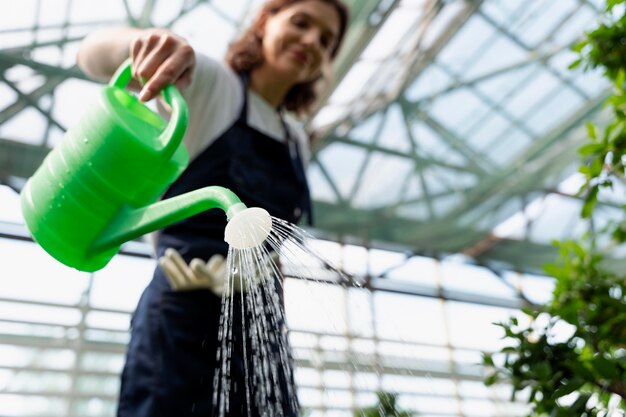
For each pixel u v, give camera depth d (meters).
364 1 5.24
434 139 7.05
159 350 0.97
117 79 0.92
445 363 9.23
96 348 7.11
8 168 6.08
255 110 1.28
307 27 1.33
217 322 0.99
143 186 0.81
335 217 7.65
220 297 1.00
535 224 8.57
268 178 1.20
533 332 1.43
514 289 10.16
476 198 7.81
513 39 6.11
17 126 5.62
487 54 6.25
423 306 9.61
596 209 7.71
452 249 8.95
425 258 9.58
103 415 6.81
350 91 6.21
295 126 1.41
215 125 1.16
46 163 0.83
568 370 1.34
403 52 5.92
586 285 1.49
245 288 0.97
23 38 4.84
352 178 7.23
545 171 7.62
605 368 1.21
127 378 0.98
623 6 1.49
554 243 1.57
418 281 9.76
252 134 1.21
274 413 0.90
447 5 5.59
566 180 7.86
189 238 1.05
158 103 1.06
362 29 5.55
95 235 0.81
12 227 7.03
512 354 1.45
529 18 5.93
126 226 0.79
